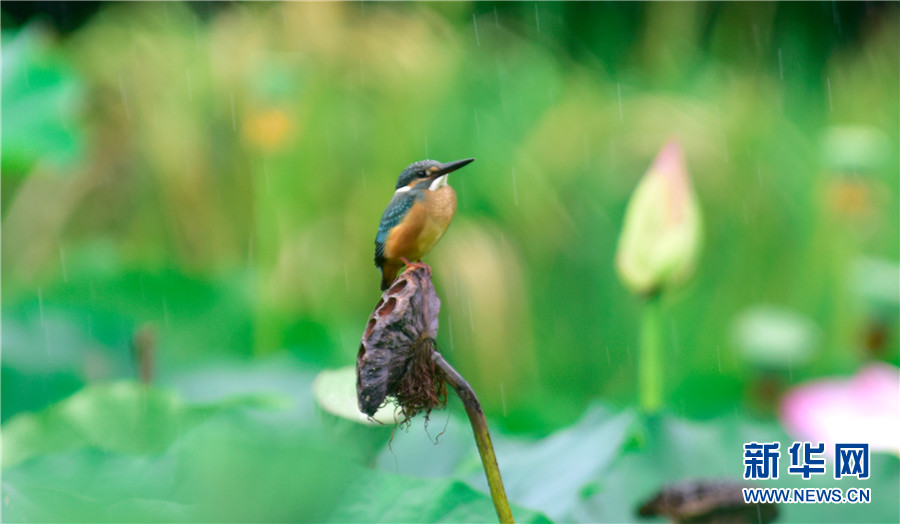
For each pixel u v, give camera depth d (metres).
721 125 18.75
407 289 9.92
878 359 13.68
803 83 22.73
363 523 10.05
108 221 16.64
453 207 10.09
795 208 17.88
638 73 21.97
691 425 10.48
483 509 10.07
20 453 10.40
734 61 22.28
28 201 16.72
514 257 16.66
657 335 10.62
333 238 15.83
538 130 18.48
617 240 17.56
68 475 10.11
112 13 19.42
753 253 17.58
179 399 10.48
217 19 19.17
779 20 24.02
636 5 23.36
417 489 10.09
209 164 16.59
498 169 17.27
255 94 13.53
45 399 10.95
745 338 12.71
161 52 17.66
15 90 12.30
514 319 16.19
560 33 23.20
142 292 12.92
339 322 13.91
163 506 10.04
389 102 17.23
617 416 10.44
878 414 10.60
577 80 20.53
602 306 17.20
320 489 10.09
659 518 10.22
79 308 12.37
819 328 16.44
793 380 13.70
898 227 17.69
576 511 10.23
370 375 9.91
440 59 18.55
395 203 10.09
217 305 13.17
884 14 23.92
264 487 10.06
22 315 11.84
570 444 10.44
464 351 15.84
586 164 18.05
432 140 17.14
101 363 11.70
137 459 10.13
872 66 22.70
